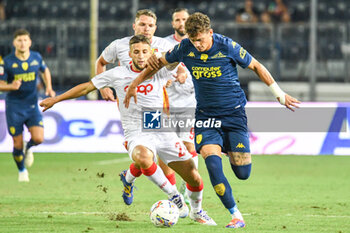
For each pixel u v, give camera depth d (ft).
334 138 184.14
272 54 219.61
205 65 72.43
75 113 185.98
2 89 121.70
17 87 122.21
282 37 235.61
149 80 77.61
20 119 129.08
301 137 183.93
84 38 227.81
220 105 74.18
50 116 185.47
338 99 210.79
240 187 121.49
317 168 160.76
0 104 184.55
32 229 72.59
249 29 224.12
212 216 85.35
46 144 185.26
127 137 78.89
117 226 74.79
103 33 224.33
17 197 104.01
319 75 231.30
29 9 266.77
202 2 275.39
